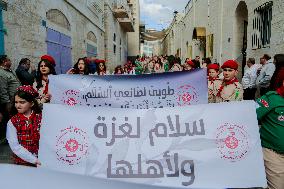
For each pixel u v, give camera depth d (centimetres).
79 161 301
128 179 294
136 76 404
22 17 877
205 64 1180
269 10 1155
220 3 1891
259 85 962
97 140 302
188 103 405
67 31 1351
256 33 1252
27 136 333
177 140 298
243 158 296
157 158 296
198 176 293
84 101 408
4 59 718
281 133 317
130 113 304
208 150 297
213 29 2097
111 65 2717
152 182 293
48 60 497
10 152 626
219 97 490
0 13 740
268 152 328
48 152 305
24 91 331
